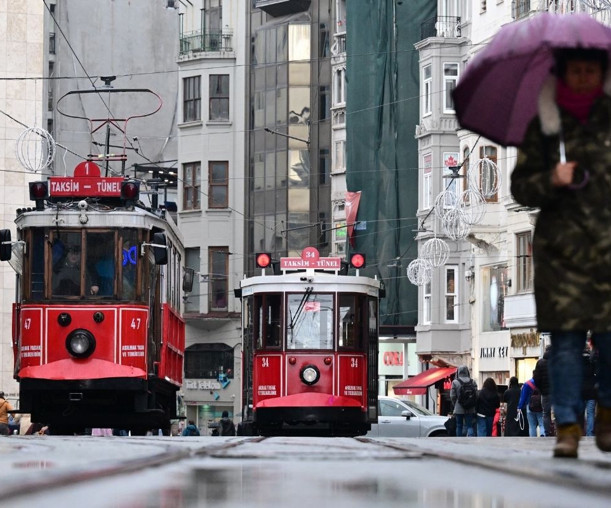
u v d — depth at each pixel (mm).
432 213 128250
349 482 12922
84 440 26000
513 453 18000
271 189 166625
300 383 67438
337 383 67375
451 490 11812
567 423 16844
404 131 140750
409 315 140500
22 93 114250
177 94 183625
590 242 16359
